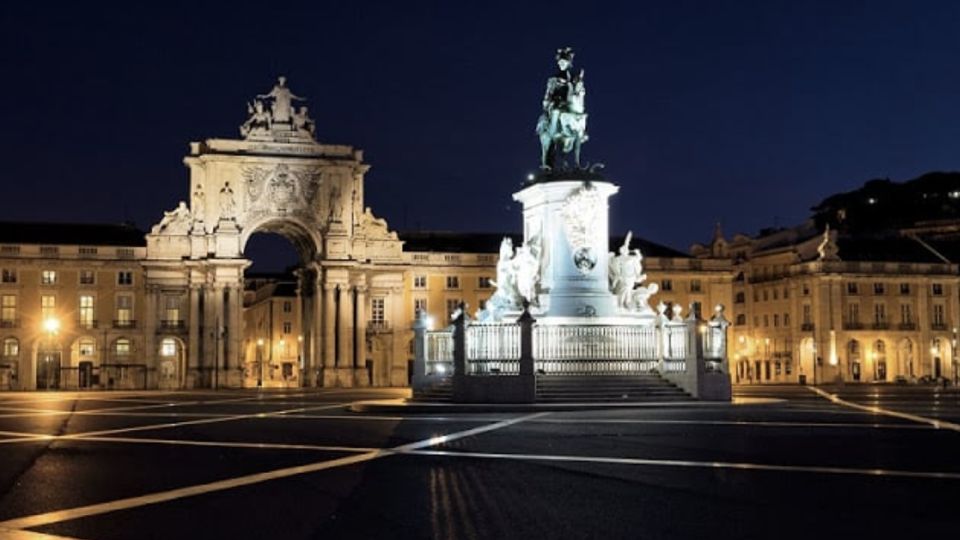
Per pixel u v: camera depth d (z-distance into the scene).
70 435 19.39
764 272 84.19
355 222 71.81
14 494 11.52
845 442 16.27
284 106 70.62
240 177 69.62
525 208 30.84
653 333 28.59
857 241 80.69
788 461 13.72
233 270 68.44
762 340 83.75
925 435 17.48
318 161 70.69
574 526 9.38
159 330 68.69
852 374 76.69
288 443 17.11
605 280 29.27
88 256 68.94
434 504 10.62
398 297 73.25
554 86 30.22
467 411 24.58
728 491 11.22
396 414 24.70
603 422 20.62
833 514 9.80
